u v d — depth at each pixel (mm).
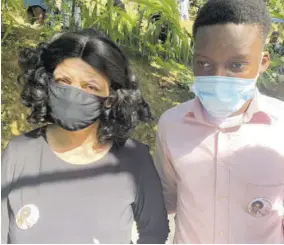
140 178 1446
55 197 1357
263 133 1496
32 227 1329
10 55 3945
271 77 5289
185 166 1544
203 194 1524
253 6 1360
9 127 3377
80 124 1414
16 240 1328
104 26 4582
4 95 3547
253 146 1488
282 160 1479
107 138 1430
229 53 1355
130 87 1467
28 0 4688
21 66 1482
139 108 1537
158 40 5035
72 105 1385
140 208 1463
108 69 1374
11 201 1353
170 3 4488
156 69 4754
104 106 1429
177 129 1586
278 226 1515
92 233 1348
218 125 1521
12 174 1391
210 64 1403
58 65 1394
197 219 1539
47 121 1514
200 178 1526
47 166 1396
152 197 1462
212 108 1468
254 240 1501
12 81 3703
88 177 1394
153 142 3727
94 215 1358
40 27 4488
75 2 4555
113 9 4590
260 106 1497
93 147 1448
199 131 1549
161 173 1713
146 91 4285
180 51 5039
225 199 1495
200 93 1470
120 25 4781
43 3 4672
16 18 4547
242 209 1492
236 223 1498
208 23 1377
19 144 1442
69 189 1370
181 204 1581
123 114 1449
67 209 1352
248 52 1357
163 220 1499
